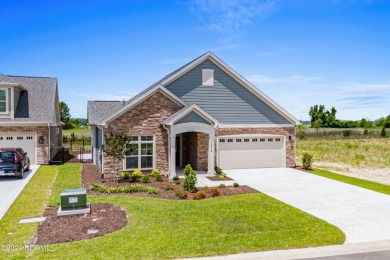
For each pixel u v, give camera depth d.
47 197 13.45
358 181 18.05
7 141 22.30
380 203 13.24
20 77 26.86
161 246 8.20
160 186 16.02
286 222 10.41
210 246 8.29
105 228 9.58
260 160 22.53
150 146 19.08
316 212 11.86
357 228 10.16
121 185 15.95
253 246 8.38
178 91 20.58
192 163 21.61
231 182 17.36
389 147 38.47
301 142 46.69
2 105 22.53
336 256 8.09
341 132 56.78
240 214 11.20
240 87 21.91
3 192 14.31
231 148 21.89
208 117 19.12
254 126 22.22
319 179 18.50
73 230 9.39
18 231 9.33
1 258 7.44
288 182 17.52
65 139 42.34
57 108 30.25
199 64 21.03
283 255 7.98
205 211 11.51
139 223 10.04
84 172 19.94
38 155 23.11
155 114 19.09
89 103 27.00
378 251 8.46
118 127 18.38
